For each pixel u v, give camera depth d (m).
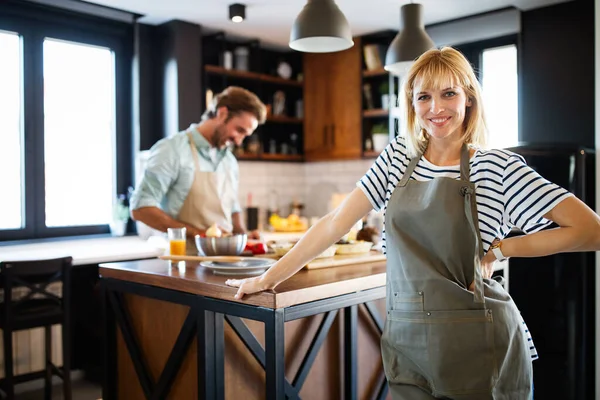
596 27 3.40
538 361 3.53
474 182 1.53
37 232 4.20
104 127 4.57
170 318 2.29
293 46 3.04
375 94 5.08
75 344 3.87
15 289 3.51
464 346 1.51
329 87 5.17
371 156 4.89
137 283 2.34
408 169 1.65
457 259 1.53
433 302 1.53
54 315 3.27
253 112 3.12
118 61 4.59
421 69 1.56
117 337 2.54
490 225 1.53
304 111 5.38
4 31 4.00
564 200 1.42
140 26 4.52
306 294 1.95
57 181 4.31
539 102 4.25
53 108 4.27
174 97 4.47
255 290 1.87
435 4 4.15
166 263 2.58
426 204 1.56
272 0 4.00
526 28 4.29
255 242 2.79
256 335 2.22
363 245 2.70
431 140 1.64
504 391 1.54
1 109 4.04
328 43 3.09
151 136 4.62
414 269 1.57
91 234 4.49
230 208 3.40
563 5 4.11
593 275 3.54
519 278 3.54
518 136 4.33
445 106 1.52
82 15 4.26
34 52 4.13
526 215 1.47
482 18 4.38
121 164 4.63
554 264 3.45
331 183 5.51
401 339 1.60
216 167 3.28
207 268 2.38
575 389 3.44
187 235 2.87
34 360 3.70
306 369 2.17
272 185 5.44
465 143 1.60
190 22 4.52
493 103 4.54
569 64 4.10
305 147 5.40
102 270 2.51
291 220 4.82
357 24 4.62
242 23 4.57
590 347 3.53
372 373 2.60
